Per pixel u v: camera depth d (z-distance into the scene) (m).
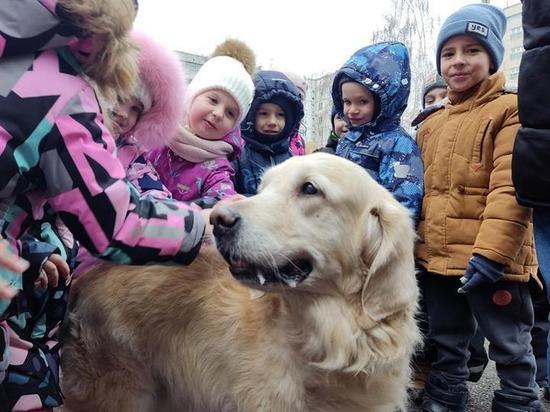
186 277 0.73
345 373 0.64
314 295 0.64
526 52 0.72
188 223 0.54
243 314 0.68
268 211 0.61
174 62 0.80
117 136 0.81
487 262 0.84
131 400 0.73
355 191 0.64
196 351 0.70
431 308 1.01
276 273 0.60
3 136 0.43
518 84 0.73
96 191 0.46
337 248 0.63
